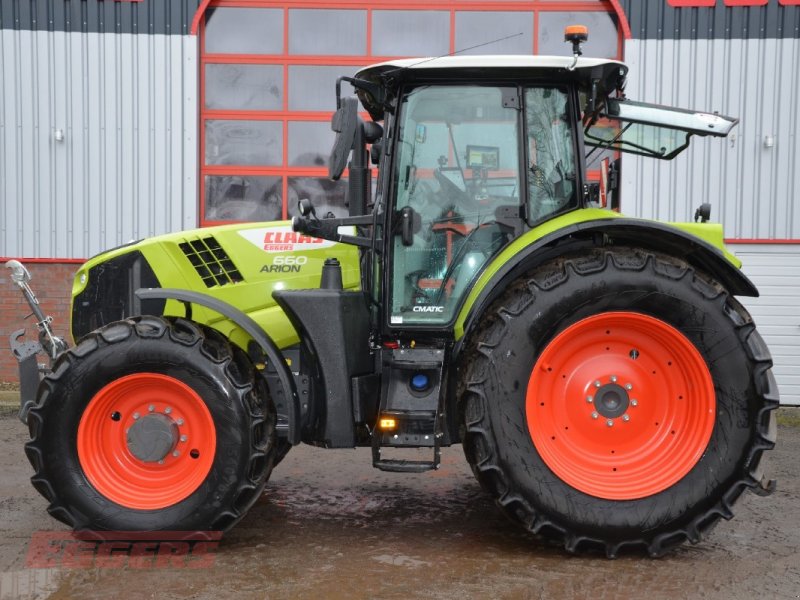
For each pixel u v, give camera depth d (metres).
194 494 3.63
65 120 8.30
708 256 3.83
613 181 5.21
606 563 3.57
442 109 3.90
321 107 8.52
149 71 8.31
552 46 8.45
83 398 3.63
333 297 3.75
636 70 8.22
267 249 4.29
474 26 8.46
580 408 3.73
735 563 3.59
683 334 3.65
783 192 8.14
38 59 8.26
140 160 8.35
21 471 5.23
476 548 3.76
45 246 8.34
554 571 3.46
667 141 4.61
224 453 3.62
